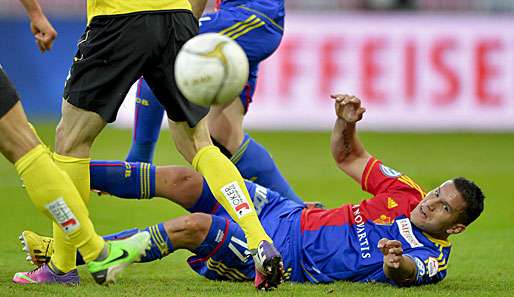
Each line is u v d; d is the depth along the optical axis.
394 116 67.56
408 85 67.38
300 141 62.91
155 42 20.05
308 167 50.84
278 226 21.66
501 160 54.69
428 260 20.67
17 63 68.62
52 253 21.38
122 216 34.31
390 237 21.14
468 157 55.81
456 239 29.75
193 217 20.58
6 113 17.34
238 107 28.48
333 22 66.88
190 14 20.86
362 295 19.56
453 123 67.75
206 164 20.34
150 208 36.66
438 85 67.38
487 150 59.44
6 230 30.28
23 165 17.48
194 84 18.66
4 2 68.44
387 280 21.05
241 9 27.92
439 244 21.27
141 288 20.31
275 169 28.98
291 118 67.50
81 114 20.06
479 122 67.75
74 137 20.16
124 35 19.91
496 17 67.31
